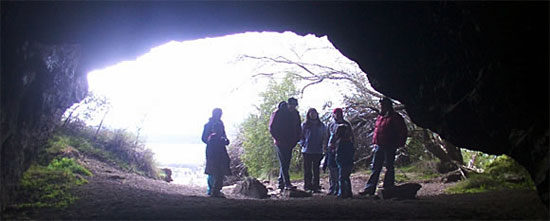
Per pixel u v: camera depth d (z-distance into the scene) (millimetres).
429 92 7977
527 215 5980
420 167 14625
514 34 5359
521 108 5828
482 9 5434
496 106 6250
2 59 6031
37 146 9070
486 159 12914
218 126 9625
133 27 7590
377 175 9477
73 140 12516
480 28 5680
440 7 6363
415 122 9180
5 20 5980
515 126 6105
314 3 7434
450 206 7113
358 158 15961
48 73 7836
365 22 7809
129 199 7918
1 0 5656
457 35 6391
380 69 8789
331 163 9789
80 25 7234
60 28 7090
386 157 9172
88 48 8750
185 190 10742
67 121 13125
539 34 5211
